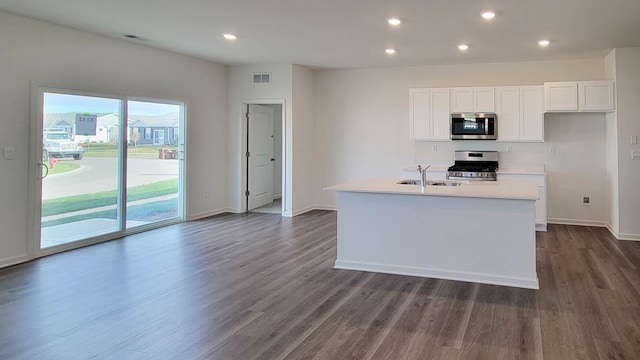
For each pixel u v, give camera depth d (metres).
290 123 7.35
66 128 5.11
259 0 4.05
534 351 2.66
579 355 2.61
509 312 3.29
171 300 3.51
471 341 2.80
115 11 4.40
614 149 5.96
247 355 2.61
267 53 6.45
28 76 4.65
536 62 6.76
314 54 6.49
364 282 4.01
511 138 6.64
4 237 4.48
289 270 4.36
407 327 3.02
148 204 6.31
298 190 7.63
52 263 4.56
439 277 4.14
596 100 6.07
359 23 4.78
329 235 5.96
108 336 2.86
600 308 3.35
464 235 4.05
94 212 5.50
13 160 4.55
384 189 4.22
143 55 5.98
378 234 4.35
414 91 7.12
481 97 6.76
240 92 7.60
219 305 3.42
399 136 7.59
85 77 5.23
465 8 4.23
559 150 6.72
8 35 4.46
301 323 3.08
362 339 2.83
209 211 7.42
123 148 5.81
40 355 2.60
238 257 4.84
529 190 4.05
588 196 6.63
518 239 3.88
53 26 4.86
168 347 2.71
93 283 3.92
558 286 3.88
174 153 6.74
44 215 4.90
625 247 5.29
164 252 5.04
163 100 6.34
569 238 5.78
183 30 5.14
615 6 4.14
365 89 7.76
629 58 5.76
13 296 3.58
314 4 4.16
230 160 7.73
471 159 7.10
